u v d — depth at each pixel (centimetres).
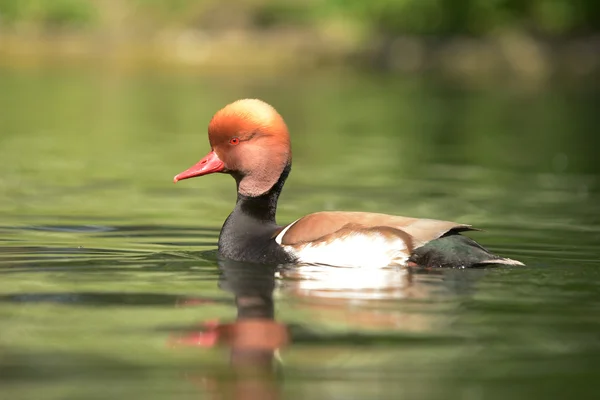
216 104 2919
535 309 806
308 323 762
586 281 908
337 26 4038
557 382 641
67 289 873
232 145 1048
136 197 1525
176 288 878
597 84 3641
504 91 3444
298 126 2531
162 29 4069
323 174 1809
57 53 3953
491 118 2752
